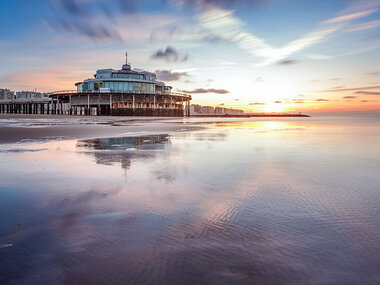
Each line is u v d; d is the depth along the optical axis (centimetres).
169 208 485
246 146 1487
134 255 316
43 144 1503
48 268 290
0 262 302
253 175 764
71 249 330
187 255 316
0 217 438
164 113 9288
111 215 449
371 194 577
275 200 534
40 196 556
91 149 1323
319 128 3684
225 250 329
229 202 521
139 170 828
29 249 331
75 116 7281
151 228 395
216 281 266
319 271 284
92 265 295
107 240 355
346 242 351
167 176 748
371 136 2261
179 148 1383
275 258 310
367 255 318
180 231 385
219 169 848
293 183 673
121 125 3719
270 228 396
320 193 583
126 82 8206
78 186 638
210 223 415
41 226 402
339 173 796
